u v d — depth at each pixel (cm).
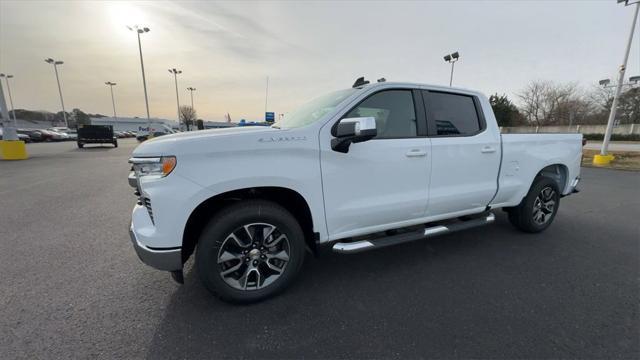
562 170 432
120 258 334
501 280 287
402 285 277
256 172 229
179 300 253
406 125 297
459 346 199
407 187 293
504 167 355
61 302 248
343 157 260
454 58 2486
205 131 272
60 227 439
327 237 267
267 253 249
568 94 4666
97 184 788
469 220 346
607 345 200
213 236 225
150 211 230
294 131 248
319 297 257
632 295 260
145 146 230
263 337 208
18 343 200
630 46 1260
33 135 3397
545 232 423
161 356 191
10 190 707
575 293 264
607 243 381
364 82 339
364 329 216
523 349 196
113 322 223
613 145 2638
